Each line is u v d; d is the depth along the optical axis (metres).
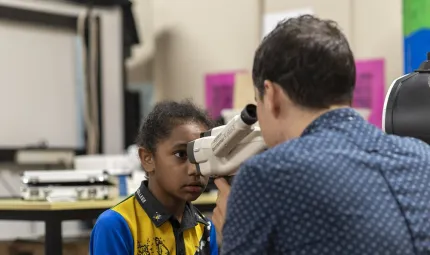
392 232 0.92
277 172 0.94
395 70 3.08
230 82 3.67
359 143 0.99
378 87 3.11
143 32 4.12
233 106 3.46
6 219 2.19
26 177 2.33
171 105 1.48
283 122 1.02
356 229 0.90
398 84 1.34
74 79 3.59
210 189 2.24
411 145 1.03
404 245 0.92
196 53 3.88
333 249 0.90
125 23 3.79
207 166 1.25
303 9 3.39
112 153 3.68
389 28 3.10
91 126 3.61
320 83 0.98
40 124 3.46
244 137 1.15
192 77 3.90
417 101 1.28
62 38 3.55
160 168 1.43
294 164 0.94
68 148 3.41
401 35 3.05
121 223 1.39
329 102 1.00
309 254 0.91
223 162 1.20
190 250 1.47
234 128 1.13
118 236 1.37
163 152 1.42
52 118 3.51
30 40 3.43
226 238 0.97
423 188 0.98
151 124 1.46
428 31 2.59
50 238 2.09
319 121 0.99
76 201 2.21
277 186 0.93
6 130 3.33
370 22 3.16
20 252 2.72
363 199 0.92
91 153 3.59
